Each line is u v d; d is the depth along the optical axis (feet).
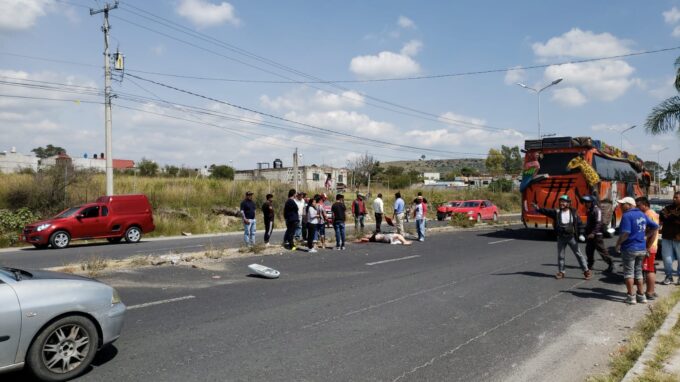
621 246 26.76
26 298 14.55
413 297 27.53
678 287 30.19
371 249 51.55
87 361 15.70
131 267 36.91
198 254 43.45
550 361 17.53
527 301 26.76
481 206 104.78
